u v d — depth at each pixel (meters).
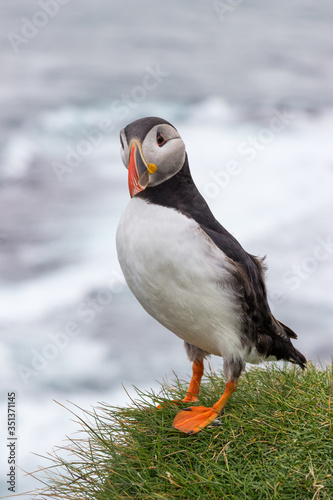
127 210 4.87
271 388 5.31
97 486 4.59
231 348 4.83
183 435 4.77
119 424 5.07
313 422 4.60
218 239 4.73
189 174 4.82
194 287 4.59
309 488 4.13
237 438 4.64
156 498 4.21
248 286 4.77
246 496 4.07
